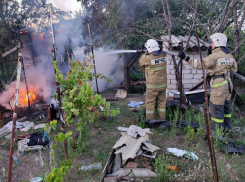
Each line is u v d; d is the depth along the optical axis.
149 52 5.01
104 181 3.06
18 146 4.14
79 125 3.89
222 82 4.26
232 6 5.08
